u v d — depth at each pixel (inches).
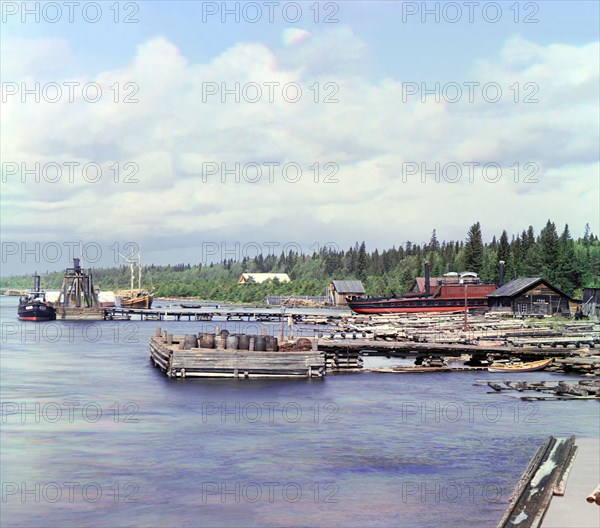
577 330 3378.4
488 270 7012.8
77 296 6501.0
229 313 5930.1
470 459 1182.9
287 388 1930.4
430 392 1872.5
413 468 1128.8
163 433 1375.5
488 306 5221.5
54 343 3673.7
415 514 916.6
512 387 1915.6
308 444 1284.4
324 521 893.8
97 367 2502.5
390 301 5826.8
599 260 6707.7
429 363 2428.6
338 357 2354.8
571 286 5880.9
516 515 796.6
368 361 2819.9
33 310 5984.3
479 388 1950.1
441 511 926.4
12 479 1075.9
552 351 2493.8
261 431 1391.5
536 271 6156.5
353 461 1171.3
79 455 1211.2
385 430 1397.6
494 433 1369.3
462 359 2699.3
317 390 1897.1
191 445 1280.8
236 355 2101.4
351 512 927.7
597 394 1776.6
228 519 907.4
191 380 2063.2
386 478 1076.5
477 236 7229.3
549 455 1085.8
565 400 1738.4
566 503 847.1
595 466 1029.2
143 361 2728.8
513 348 2471.7
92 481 1066.7
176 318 6515.8
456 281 6486.2
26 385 2022.6
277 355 2106.3
